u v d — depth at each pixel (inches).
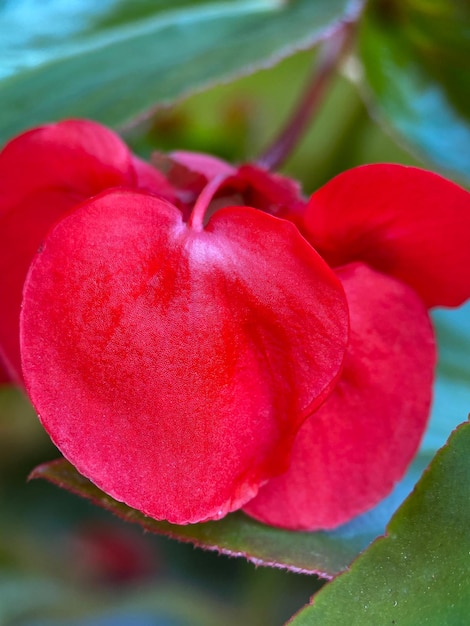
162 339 4.7
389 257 5.1
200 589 9.5
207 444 4.8
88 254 4.7
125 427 4.7
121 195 4.8
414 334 5.1
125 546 9.8
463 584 4.7
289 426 4.8
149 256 4.8
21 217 5.2
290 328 4.8
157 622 8.9
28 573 9.0
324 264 4.7
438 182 4.7
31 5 6.3
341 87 8.5
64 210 5.2
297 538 5.1
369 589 4.7
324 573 5.0
